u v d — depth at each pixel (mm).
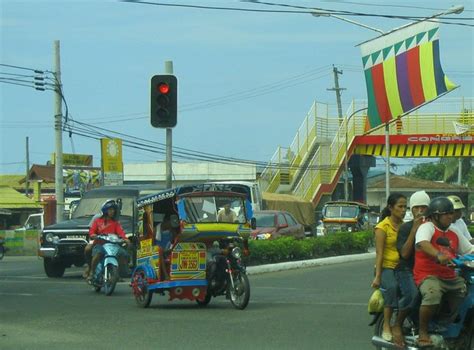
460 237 10844
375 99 43031
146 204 17578
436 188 87438
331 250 32438
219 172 77000
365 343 12547
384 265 11312
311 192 56219
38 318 15555
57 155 38406
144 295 17359
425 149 56844
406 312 10875
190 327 14273
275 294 19859
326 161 56875
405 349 10797
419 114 56469
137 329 14062
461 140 55438
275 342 12656
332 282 23000
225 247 17203
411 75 41562
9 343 12656
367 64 43219
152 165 79500
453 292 10469
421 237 10430
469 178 93125
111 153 53812
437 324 10633
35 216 59531
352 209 49344
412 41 41750
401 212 11312
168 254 17125
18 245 53250
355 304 17594
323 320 15094
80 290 21500
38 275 27844
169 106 21109
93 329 14086
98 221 20734
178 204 16906
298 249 29203
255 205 42250
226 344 12492
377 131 57594
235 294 16844
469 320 10555
